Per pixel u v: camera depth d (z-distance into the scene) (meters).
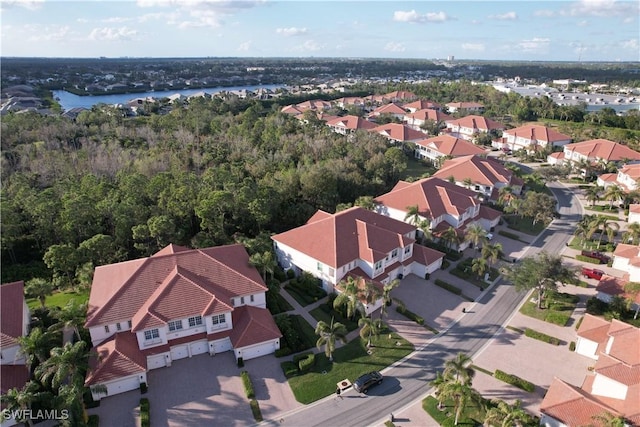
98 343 49.34
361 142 125.75
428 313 61.03
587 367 50.38
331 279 63.22
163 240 67.88
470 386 42.97
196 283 52.59
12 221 70.12
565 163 124.75
